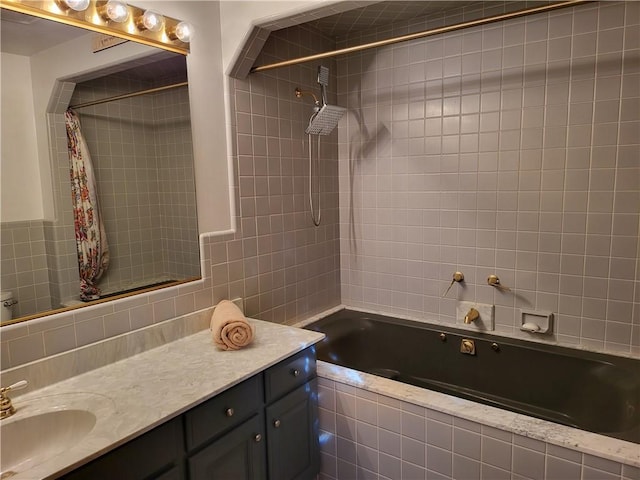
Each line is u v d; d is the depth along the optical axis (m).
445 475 1.75
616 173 2.06
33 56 1.48
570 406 2.16
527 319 2.36
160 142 1.88
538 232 2.28
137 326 1.78
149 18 1.76
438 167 2.54
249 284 2.30
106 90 1.69
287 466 1.85
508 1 2.22
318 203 2.76
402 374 2.70
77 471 1.10
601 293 2.16
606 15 2.01
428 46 2.48
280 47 2.41
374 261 2.87
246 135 2.23
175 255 1.95
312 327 2.62
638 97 1.98
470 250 2.50
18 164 1.47
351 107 2.82
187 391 1.44
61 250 1.58
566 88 2.13
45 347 1.50
